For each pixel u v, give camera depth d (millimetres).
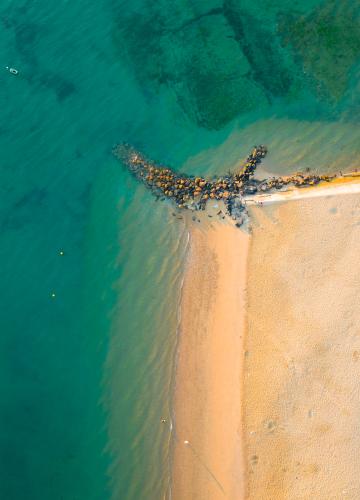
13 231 18906
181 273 17797
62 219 18859
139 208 18469
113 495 16844
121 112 19250
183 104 18891
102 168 18984
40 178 19203
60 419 17500
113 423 17312
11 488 17141
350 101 17766
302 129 17938
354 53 17969
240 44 18859
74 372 17766
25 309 18328
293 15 18656
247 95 18516
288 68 18406
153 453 16938
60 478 17125
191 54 19109
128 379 17531
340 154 17484
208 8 19297
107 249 18453
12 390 17828
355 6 18188
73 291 18297
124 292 18094
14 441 17469
